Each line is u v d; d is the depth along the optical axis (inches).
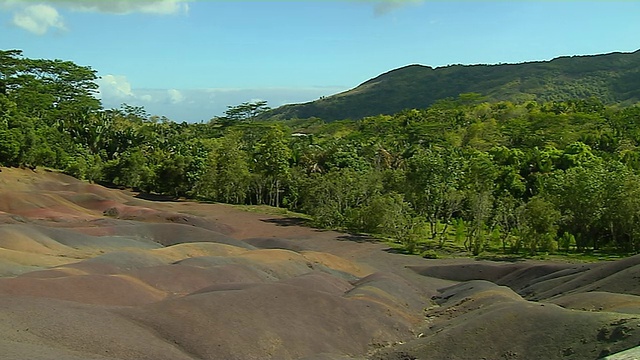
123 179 3230.8
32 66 3907.5
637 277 968.9
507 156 2586.1
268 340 711.1
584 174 1781.5
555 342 675.4
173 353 618.8
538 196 1870.1
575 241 1765.5
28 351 496.4
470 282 1273.4
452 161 1979.6
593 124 3575.3
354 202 2289.6
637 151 2635.3
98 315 647.1
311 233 2078.0
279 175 2726.4
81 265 950.4
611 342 624.7
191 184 3019.2
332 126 4968.0
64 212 1948.8
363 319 855.1
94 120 3666.3
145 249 1282.0
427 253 1699.1
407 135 3690.9
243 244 1619.1
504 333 730.8
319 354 702.5
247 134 4333.2
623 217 1657.2
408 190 1991.9
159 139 3663.9
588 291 997.2
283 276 1159.0
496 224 1871.3
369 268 1489.9
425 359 723.4
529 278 1336.1
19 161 2674.7
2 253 999.6
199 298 756.0
